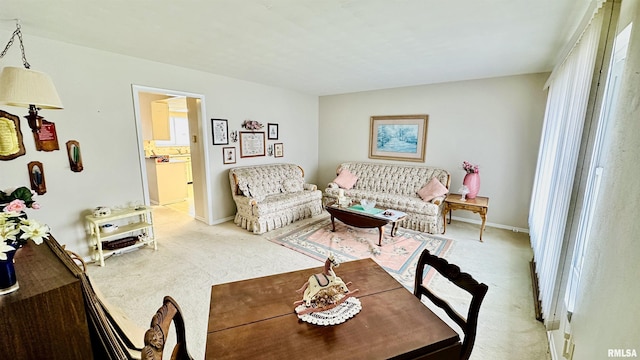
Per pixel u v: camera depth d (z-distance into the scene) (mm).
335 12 2064
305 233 4008
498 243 3684
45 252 1385
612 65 1584
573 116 1911
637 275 887
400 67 3641
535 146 3975
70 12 2078
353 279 1548
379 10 2021
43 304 1052
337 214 3883
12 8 2010
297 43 2752
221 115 4352
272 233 4023
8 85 1873
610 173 1244
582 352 1283
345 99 5801
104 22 2264
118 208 3316
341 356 1012
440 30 2389
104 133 3131
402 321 1207
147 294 2482
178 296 2461
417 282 1565
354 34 2498
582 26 1864
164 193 5680
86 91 2959
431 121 4777
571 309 1638
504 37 2521
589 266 1340
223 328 1142
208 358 990
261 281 1510
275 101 5219
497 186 4332
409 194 4629
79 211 3023
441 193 4176
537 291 2457
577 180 1657
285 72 4004
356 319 1215
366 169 5262
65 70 2801
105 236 3035
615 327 996
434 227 3998
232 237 3857
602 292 1146
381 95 5293
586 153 1623
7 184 2561
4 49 2451
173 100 6270
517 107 4039
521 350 1879
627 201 1031
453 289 2570
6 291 1017
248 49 2947
